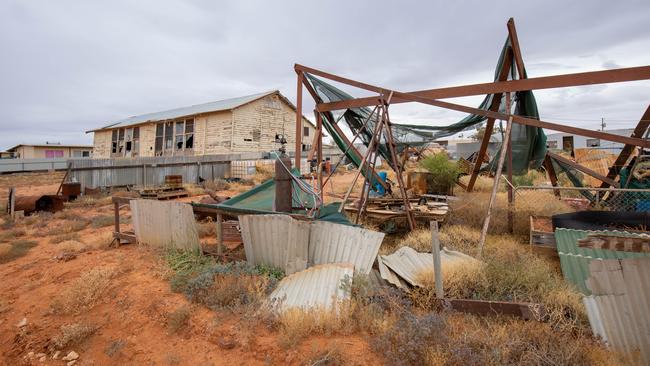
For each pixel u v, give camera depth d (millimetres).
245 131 23281
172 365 3500
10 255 6953
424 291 4125
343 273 4418
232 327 3871
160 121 26203
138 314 4473
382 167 24188
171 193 14883
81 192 15227
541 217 6738
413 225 7367
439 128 8617
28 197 11430
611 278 3244
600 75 5809
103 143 34312
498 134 9594
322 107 8859
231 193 16484
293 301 4164
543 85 6273
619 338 3139
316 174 9180
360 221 7699
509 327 3484
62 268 6160
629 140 6219
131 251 6879
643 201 7016
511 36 6504
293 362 3256
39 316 4688
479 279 4336
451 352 3059
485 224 5742
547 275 4379
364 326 3662
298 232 4996
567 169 8930
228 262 5883
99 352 3963
